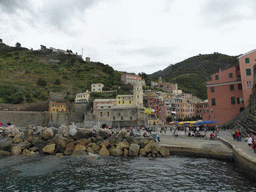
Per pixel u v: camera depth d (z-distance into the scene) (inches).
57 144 1025.5
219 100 1893.5
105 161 812.0
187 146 892.0
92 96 4517.7
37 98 4372.5
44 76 5944.9
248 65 1695.4
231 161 740.7
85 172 645.9
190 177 569.0
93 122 3238.2
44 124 3314.5
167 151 912.9
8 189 494.3
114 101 3708.2
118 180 555.2
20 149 1029.8
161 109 3472.0
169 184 511.5
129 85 5452.8
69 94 4884.4
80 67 7426.2
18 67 6274.6
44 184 530.9
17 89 4478.3
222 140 985.5
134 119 3134.8
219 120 1860.2
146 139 1019.3
